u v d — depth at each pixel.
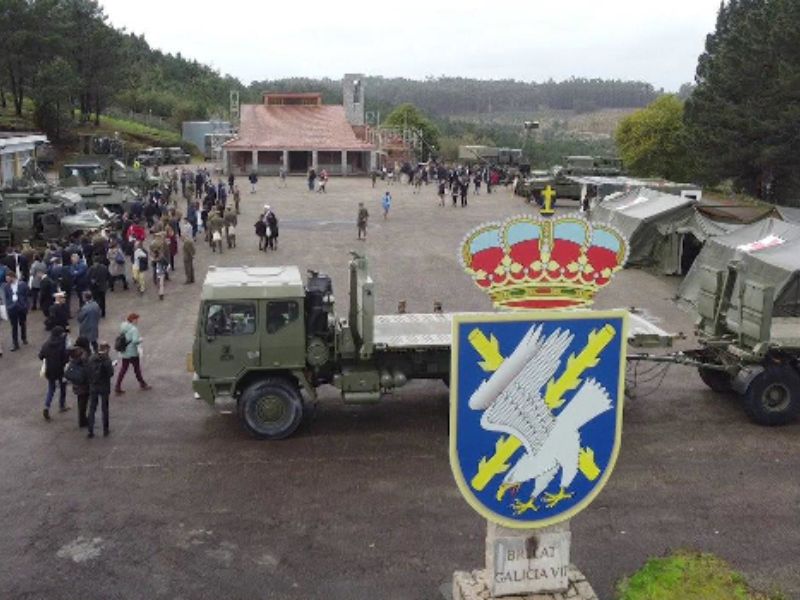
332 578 9.52
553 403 7.44
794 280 18.78
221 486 11.88
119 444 13.40
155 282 25.17
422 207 43.94
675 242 27.22
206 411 14.90
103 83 71.56
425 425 14.20
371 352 13.27
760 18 47.12
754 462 12.72
